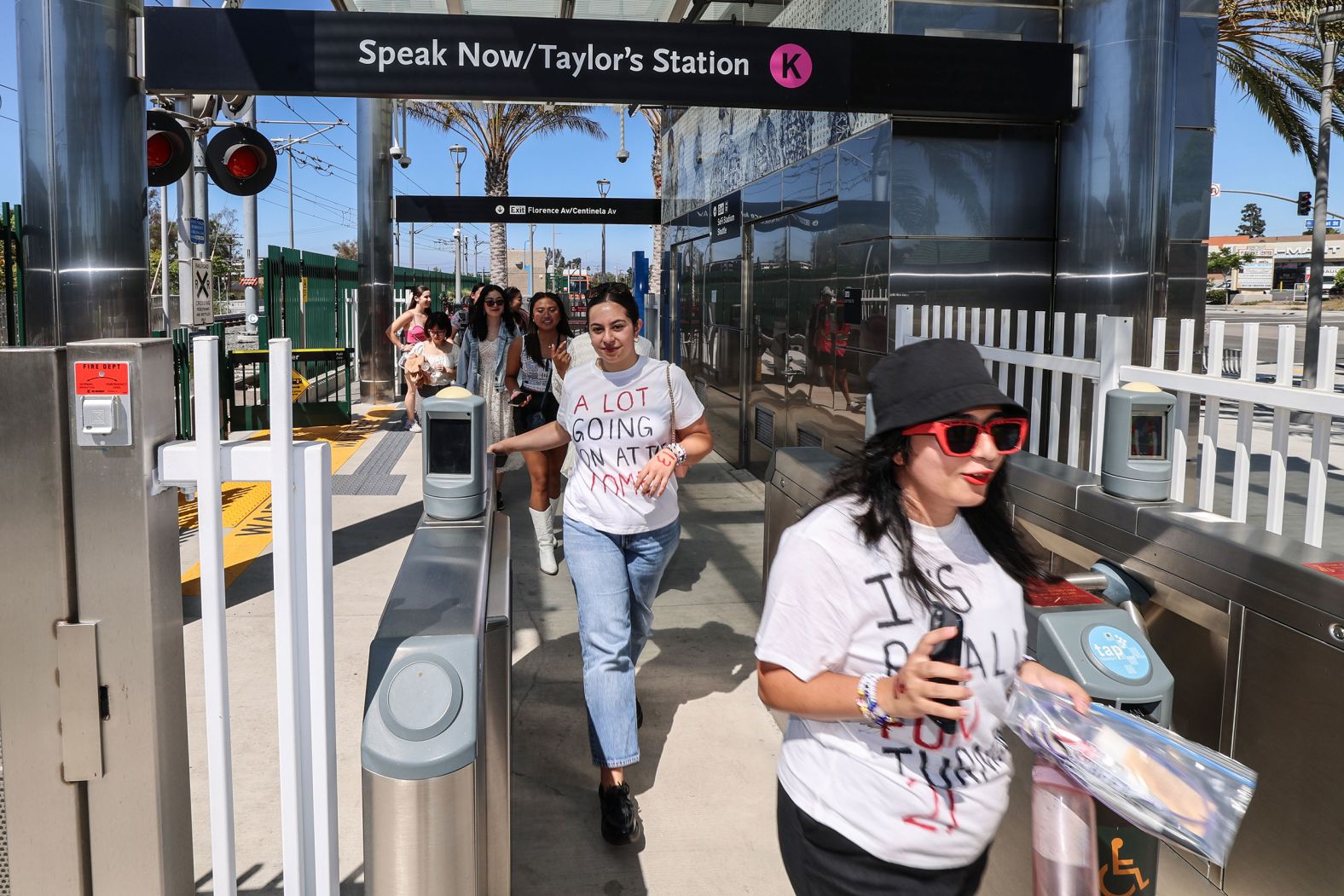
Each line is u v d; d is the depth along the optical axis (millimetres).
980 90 5027
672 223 12688
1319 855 2020
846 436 6391
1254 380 2748
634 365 3299
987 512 1748
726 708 4125
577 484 3311
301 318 14094
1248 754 2197
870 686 1493
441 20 4480
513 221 15812
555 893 2910
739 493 8320
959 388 1505
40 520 1607
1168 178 5141
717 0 7707
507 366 6477
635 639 3562
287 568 1689
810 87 4797
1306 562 2066
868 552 1572
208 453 1646
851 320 6238
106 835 1689
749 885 2965
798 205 7332
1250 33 12742
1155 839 1848
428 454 2574
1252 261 101750
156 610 1663
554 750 3766
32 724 1650
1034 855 1704
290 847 1742
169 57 4387
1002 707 1647
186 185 11758
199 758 3568
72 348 1586
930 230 5688
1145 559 2494
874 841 1596
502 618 2211
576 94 4598
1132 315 5172
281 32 4414
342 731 3830
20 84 4289
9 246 6270
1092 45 5078
